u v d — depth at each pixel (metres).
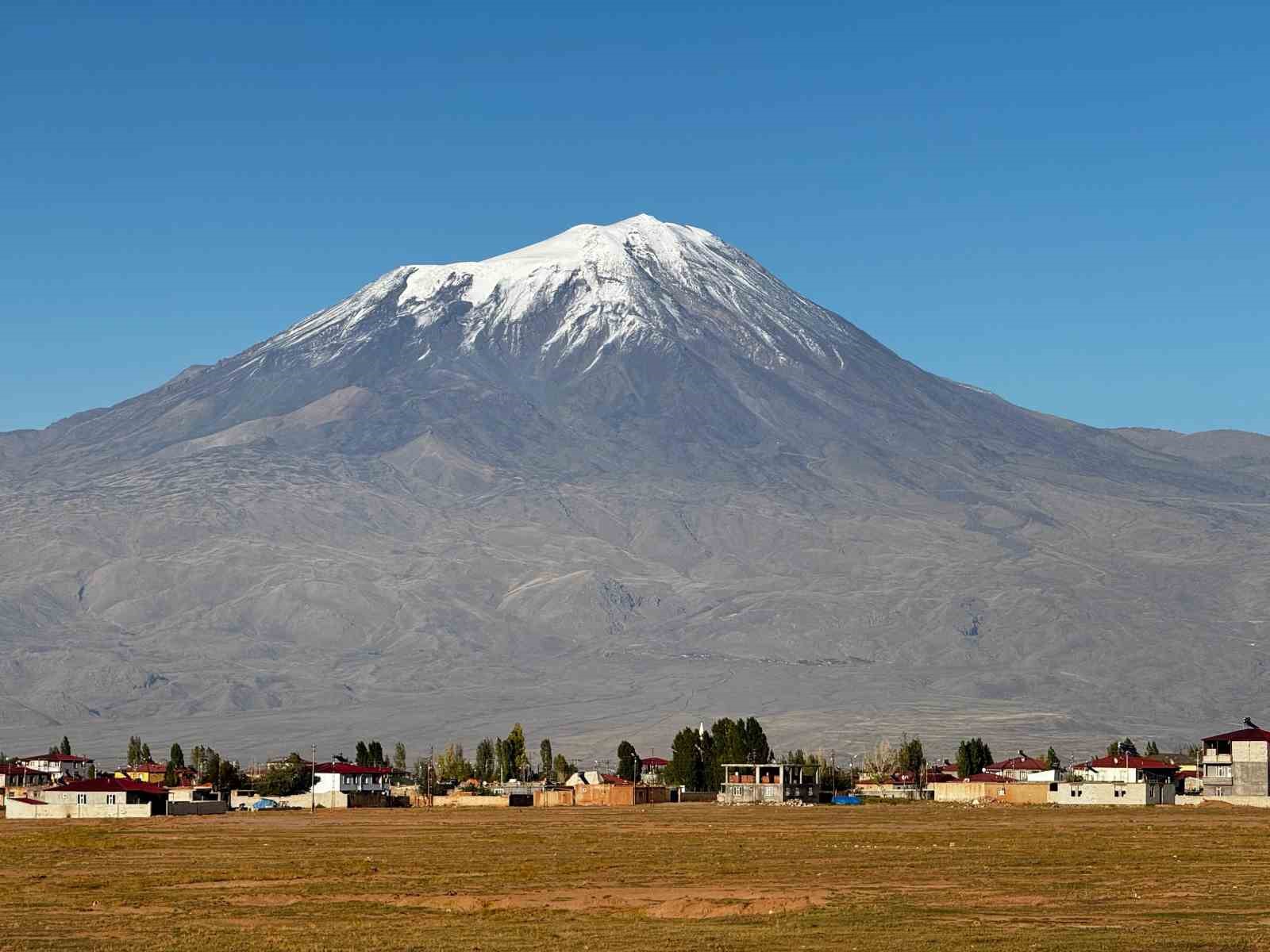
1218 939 80.75
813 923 89.25
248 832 176.38
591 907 99.19
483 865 128.25
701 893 105.75
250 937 87.31
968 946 79.75
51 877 120.75
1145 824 177.62
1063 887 105.38
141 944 84.94
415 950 81.56
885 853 136.00
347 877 119.56
